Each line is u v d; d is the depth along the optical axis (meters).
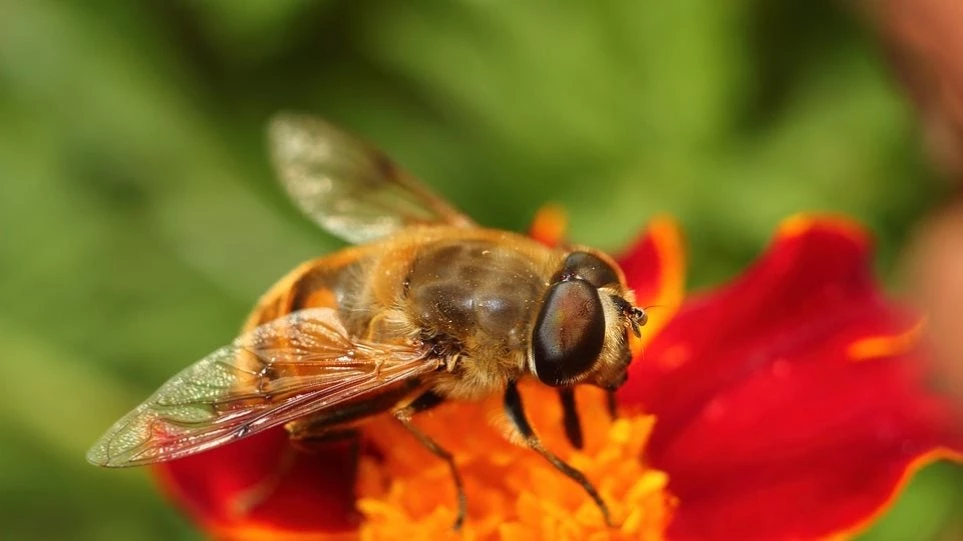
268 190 0.14
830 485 0.11
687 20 0.13
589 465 0.10
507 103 0.13
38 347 0.14
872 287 0.11
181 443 0.10
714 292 0.11
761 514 0.11
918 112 0.11
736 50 0.13
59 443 0.13
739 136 0.13
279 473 0.11
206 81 0.14
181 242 0.14
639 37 0.13
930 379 0.11
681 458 0.11
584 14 0.13
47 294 0.14
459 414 0.11
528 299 0.10
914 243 0.12
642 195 0.13
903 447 0.10
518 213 0.13
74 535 0.13
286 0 0.13
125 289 0.14
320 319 0.10
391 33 0.13
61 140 0.14
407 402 0.10
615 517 0.10
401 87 0.14
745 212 0.13
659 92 0.13
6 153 0.14
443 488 0.11
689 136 0.13
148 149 0.14
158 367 0.14
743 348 0.11
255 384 0.10
